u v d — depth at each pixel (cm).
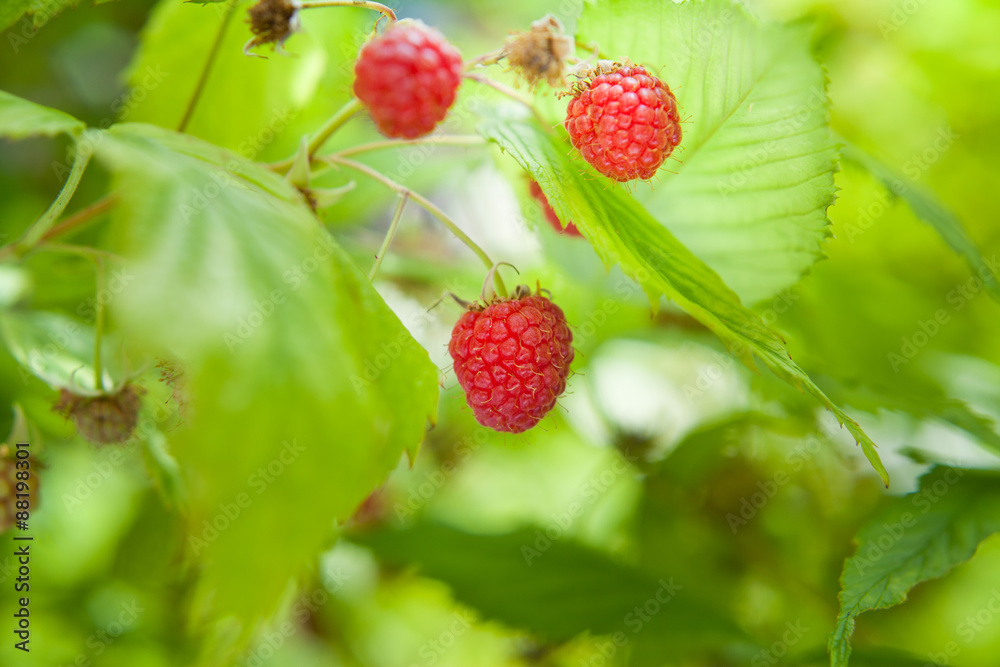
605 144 28
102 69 45
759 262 31
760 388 35
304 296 25
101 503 38
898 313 37
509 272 37
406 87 27
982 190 40
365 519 37
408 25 27
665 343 37
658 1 29
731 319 28
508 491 43
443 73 27
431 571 35
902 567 29
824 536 37
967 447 34
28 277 33
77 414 29
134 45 44
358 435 25
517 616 34
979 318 39
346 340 25
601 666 36
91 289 33
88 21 42
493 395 28
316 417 25
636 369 41
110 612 37
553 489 43
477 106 30
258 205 26
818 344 36
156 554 37
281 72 33
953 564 29
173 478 30
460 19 43
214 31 32
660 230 29
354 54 32
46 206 40
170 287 24
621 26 29
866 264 40
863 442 27
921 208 34
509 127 29
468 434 38
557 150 29
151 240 24
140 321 24
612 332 37
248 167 26
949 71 39
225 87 33
